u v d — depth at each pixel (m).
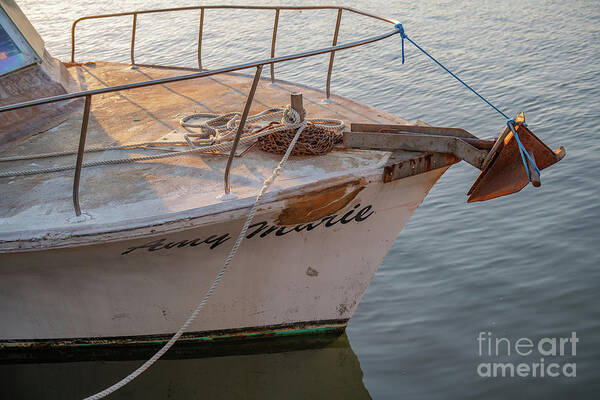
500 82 12.92
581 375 5.37
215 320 5.34
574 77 12.68
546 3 18.88
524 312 6.28
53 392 5.55
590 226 7.59
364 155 4.81
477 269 7.07
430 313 6.44
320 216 4.69
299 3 21.55
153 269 4.83
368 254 5.30
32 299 4.99
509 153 4.31
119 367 5.54
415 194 5.01
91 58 17.38
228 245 4.73
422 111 11.90
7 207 4.55
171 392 5.48
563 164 9.20
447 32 17.02
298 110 4.84
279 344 5.68
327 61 15.57
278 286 5.24
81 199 4.58
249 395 5.45
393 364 5.73
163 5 23.62
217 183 4.62
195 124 5.62
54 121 5.97
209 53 16.89
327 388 5.45
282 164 4.63
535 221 7.88
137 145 5.27
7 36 6.11
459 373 5.53
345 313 5.62
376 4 20.89
